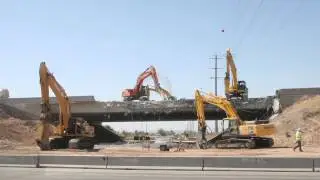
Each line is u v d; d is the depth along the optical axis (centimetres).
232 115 5391
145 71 8819
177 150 4922
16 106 8969
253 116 8312
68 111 5241
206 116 8594
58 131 5172
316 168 2358
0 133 6438
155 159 2528
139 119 9306
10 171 2425
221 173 2320
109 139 10156
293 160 2380
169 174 2269
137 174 2266
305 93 7769
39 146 4978
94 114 8569
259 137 5269
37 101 9194
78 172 2373
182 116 8838
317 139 5572
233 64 7344
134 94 8800
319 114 6388
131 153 4247
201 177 2123
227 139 5216
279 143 5841
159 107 8306
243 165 2427
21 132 6975
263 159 2411
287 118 6681
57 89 5103
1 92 10475
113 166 2558
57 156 2644
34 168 2606
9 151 4609
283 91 7819
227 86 7388
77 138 5219
